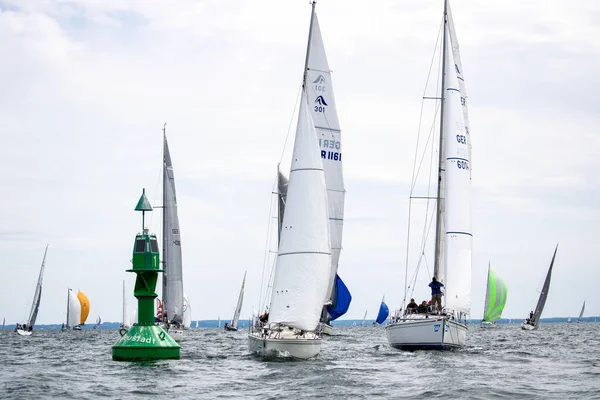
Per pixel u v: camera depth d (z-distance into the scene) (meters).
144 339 87.69
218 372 76.94
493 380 72.06
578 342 166.62
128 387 65.69
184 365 83.50
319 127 114.75
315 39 114.38
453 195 107.88
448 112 110.06
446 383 68.88
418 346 103.81
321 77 114.69
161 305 162.75
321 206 88.69
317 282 87.69
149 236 86.75
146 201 85.69
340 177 117.00
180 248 163.25
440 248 112.38
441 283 108.94
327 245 88.69
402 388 65.62
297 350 88.12
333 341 169.88
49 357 110.06
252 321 102.56
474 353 106.69
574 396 61.72
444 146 113.25
